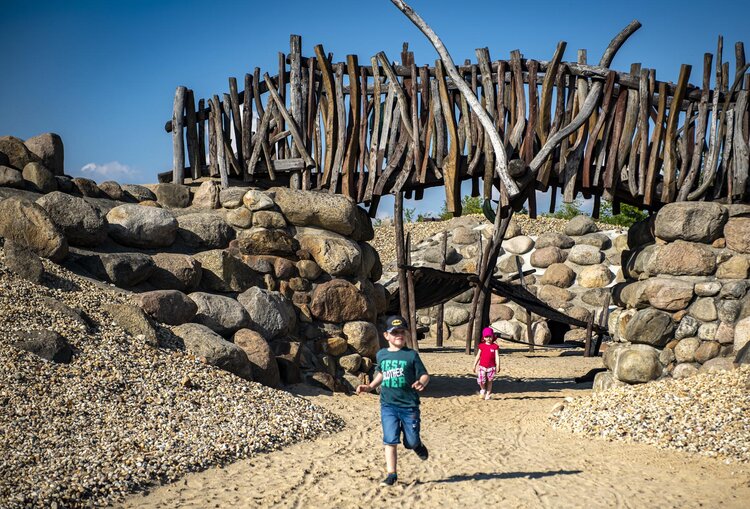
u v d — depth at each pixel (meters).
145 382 7.85
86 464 5.76
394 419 5.98
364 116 13.00
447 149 12.72
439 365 17.16
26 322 7.95
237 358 9.33
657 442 7.54
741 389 8.27
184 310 9.85
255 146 13.30
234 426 7.45
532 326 23.41
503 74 12.42
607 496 5.72
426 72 12.79
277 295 11.34
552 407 10.02
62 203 10.41
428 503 5.54
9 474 5.35
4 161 11.25
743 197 11.65
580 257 25.59
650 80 12.05
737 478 6.18
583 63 12.26
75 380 7.32
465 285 16.42
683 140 12.18
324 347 11.74
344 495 5.70
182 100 13.55
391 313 18.16
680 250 10.97
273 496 5.62
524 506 5.48
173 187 12.82
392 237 32.12
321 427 8.23
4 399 6.54
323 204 12.55
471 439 8.16
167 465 6.09
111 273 10.17
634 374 10.84
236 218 12.30
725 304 10.57
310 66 13.14
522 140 12.42
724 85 11.91
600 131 12.42
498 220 15.01
